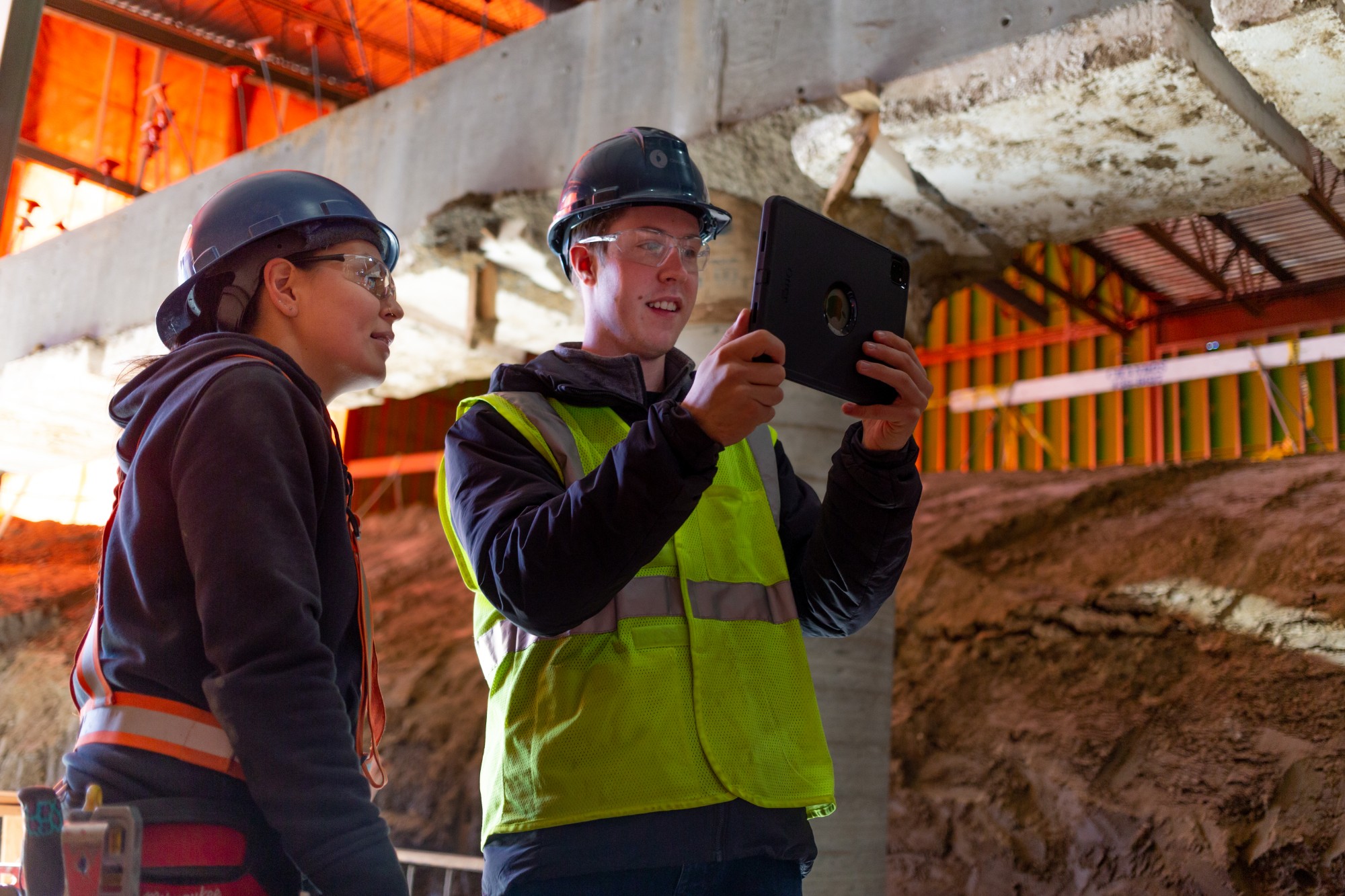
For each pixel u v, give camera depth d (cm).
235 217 162
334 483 147
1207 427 1090
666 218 189
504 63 529
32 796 121
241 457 132
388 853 126
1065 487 693
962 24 382
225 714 123
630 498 137
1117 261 1029
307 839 122
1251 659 509
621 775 149
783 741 162
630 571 141
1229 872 438
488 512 153
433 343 643
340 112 598
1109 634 560
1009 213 438
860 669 377
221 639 125
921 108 384
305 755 123
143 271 682
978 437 1230
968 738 552
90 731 134
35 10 226
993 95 370
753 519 179
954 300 1285
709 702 156
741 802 152
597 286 189
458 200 525
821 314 149
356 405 771
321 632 143
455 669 740
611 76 484
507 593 144
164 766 129
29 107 1030
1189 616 542
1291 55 343
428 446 1525
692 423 138
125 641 134
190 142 1115
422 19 950
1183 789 473
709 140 438
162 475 136
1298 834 433
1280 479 612
